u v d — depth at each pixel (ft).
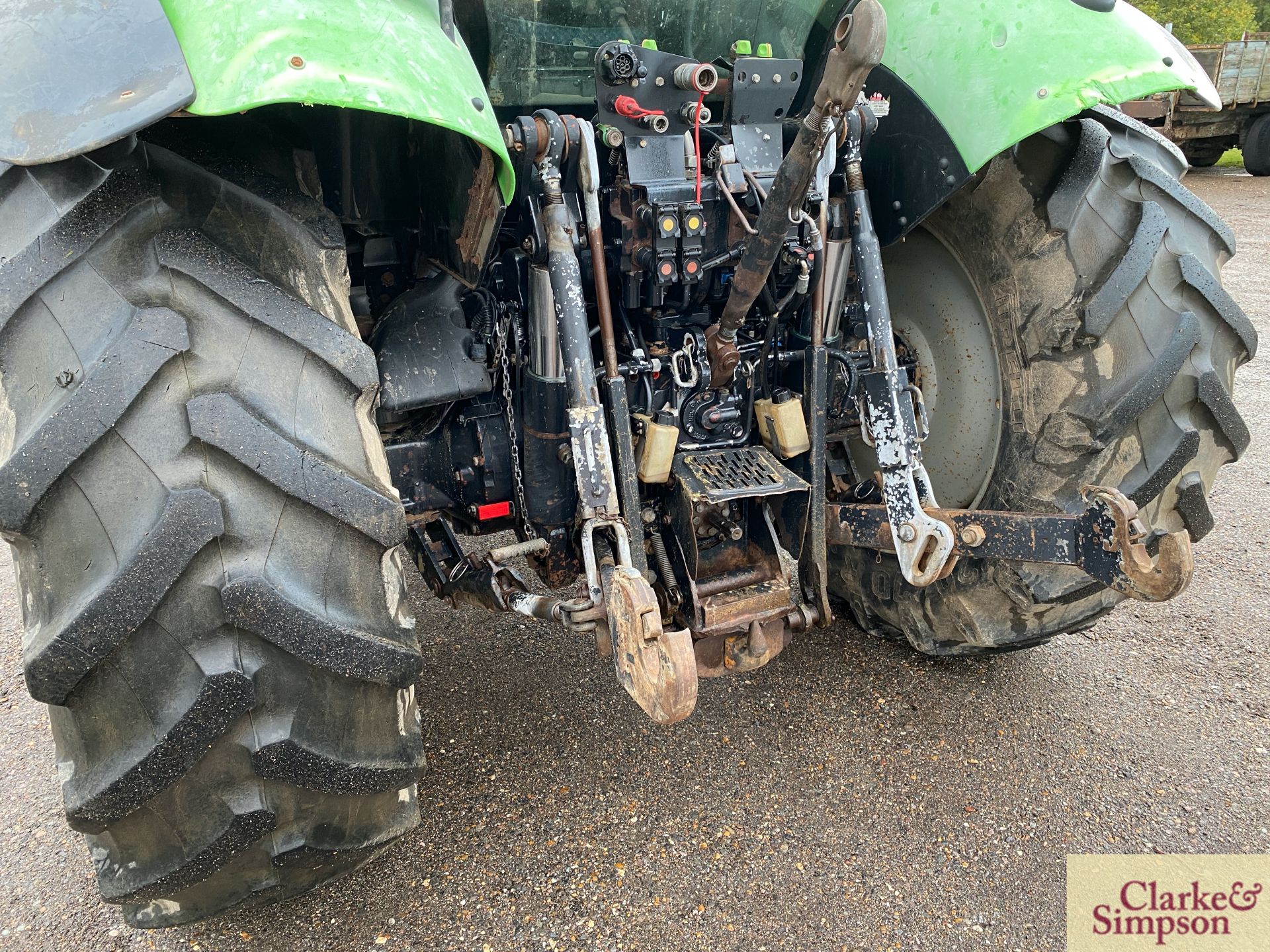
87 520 4.07
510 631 9.50
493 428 7.14
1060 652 9.15
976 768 7.45
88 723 4.33
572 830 6.77
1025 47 6.11
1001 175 6.93
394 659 4.54
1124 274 6.22
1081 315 6.39
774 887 6.25
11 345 4.26
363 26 4.24
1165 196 6.49
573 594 9.93
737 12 7.04
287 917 6.02
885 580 8.56
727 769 7.42
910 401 6.46
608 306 6.00
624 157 6.25
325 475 4.26
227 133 5.08
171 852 4.63
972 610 7.72
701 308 7.07
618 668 5.43
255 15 4.07
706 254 6.56
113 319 4.13
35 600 4.21
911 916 6.04
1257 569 10.82
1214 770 7.45
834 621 9.66
